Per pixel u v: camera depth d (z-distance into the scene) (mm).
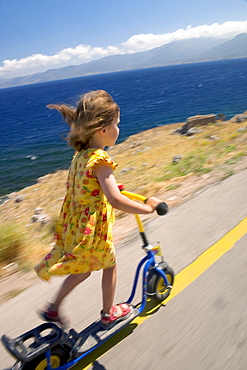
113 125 2471
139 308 2943
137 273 2994
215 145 12586
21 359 2178
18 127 62969
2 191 20500
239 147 9945
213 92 74250
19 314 3318
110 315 2732
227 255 3781
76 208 2494
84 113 2385
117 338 2838
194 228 4516
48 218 7953
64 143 36250
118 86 179250
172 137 20328
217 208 5016
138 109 59938
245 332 2705
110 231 2527
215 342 2654
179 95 79562
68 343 2484
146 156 15305
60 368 2402
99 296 3398
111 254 2543
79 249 2395
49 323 2473
